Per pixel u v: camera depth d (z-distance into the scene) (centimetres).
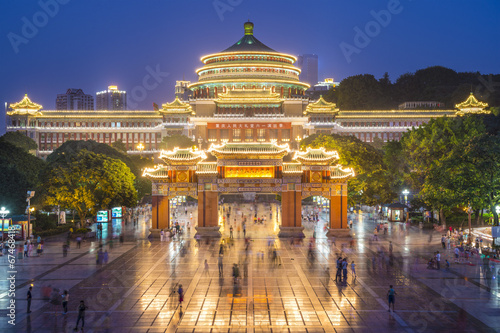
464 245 8056
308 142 17800
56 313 4572
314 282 5744
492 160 9075
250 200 19875
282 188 9856
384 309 4684
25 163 13012
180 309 4625
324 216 14175
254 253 7781
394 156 14625
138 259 7306
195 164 9994
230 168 9912
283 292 5291
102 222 12469
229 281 5809
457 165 9494
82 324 4128
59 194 10300
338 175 9862
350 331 4100
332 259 7225
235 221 11750
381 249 8156
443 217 10656
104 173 10631
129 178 11844
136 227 11569
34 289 5469
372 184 13125
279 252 7881
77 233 9712
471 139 9838
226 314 4544
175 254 7750
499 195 9756
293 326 4222
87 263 6994
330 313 4569
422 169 11819
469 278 5953
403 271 6366
